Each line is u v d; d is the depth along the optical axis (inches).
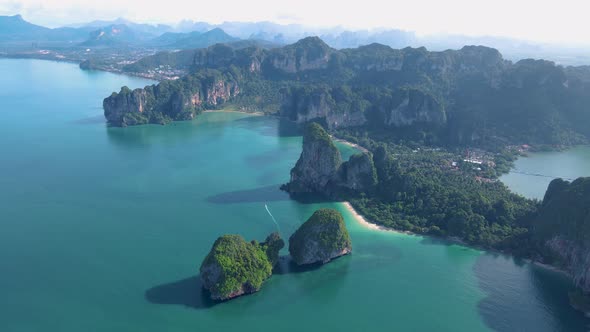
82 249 5930.1
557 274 5634.8
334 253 5836.6
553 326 4753.9
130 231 6471.5
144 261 5649.6
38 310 4704.7
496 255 6117.1
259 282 5142.7
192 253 5880.9
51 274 5334.6
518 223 6688.0
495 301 5152.6
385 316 4859.7
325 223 5802.2
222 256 4980.3
